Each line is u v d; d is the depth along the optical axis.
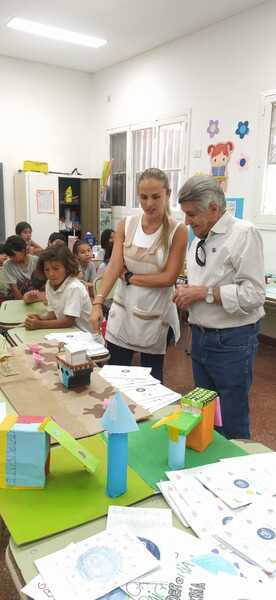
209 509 0.88
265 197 4.21
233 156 4.40
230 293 1.49
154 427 1.07
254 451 1.13
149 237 1.85
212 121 4.60
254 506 0.90
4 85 5.77
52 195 5.93
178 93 5.02
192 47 4.75
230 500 0.91
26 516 0.86
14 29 4.85
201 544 0.79
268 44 3.93
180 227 1.83
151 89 5.41
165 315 1.94
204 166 4.77
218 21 4.39
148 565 0.73
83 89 6.43
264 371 3.62
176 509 0.89
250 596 0.69
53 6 4.27
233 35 4.25
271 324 4.30
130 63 5.70
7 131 5.91
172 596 0.68
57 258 2.19
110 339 2.03
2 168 5.91
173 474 1.00
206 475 1.00
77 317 2.22
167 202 1.81
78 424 1.19
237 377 1.62
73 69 6.25
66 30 4.86
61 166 6.46
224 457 1.08
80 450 1.00
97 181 6.17
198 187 1.44
